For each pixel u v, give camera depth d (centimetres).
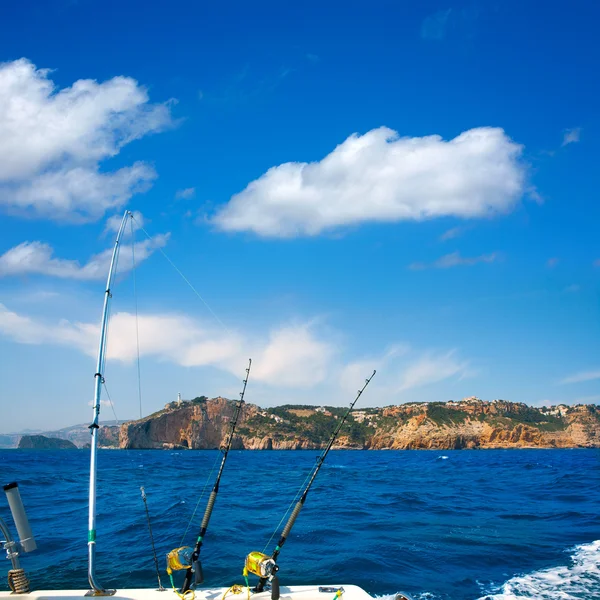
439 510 2042
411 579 1089
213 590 627
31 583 1017
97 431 710
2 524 613
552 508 2130
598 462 8225
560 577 1109
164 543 1355
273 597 576
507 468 6069
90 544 639
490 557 1267
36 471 4597
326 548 1341
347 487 3127
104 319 772
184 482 3450
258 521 1730
